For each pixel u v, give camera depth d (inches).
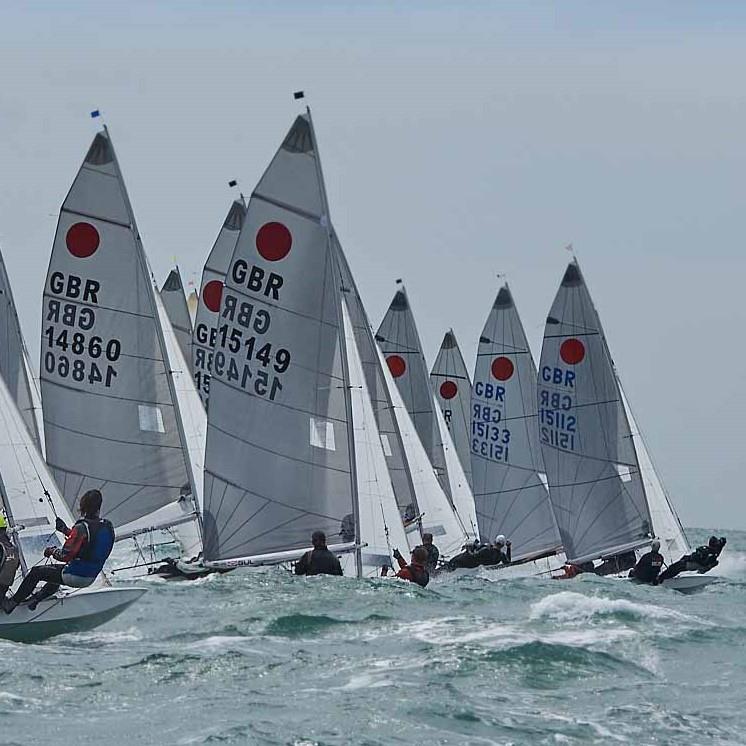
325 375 4510.3
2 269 5831.7
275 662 2837.1
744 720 2481.5
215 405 4616.1
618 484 5757.9
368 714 2411.4
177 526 5570.9
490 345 6752.0
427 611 3617.1
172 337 5841.5
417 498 5925.2
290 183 4512.8
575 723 2413.9
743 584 4950.8
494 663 2854.3
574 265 5807.1
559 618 3481.8
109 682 2632.9
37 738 2256.4
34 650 2925.7
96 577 3120.1
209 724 2345.0
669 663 2972.4
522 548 6688.0
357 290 5910.4
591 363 5777.6
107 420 5206.7
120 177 5167.3
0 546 2992.1
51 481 3351.4
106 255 5172.2
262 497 4557.1
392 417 5880.9
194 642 3083.2
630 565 5713.6
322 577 4180.6
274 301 4537.4
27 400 5895.7
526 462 6697.8
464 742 2276.1
